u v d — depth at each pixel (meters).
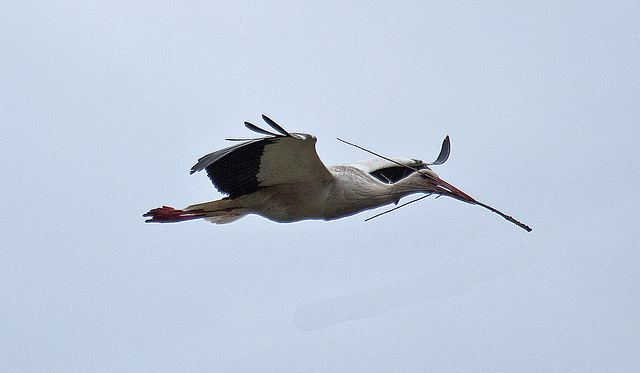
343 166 14.29
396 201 14.56
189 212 14.10
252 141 12.41
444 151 16.56
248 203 13.95
